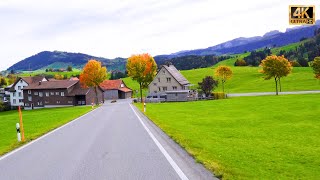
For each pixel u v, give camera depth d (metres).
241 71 157.38
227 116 30.20
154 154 11.94
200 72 163.50
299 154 11.84
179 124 23.73
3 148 15.42
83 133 19.28
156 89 94.81
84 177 8.88
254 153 12.01
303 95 60.50
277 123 23.36
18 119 40.62
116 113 37.69
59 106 97.00
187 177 8.56
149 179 8.45
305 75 126.12
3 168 10.56
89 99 95.88
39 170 9.97
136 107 51.75
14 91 112.62
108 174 9.11
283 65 74.25
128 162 10.62
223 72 101.69
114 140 15.77
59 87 96.56
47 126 26.33
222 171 9.01
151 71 81.50
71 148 13.93
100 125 23.80
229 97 74.56
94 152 12.69
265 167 9.68
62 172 9.55
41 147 14.71
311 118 25.66
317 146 13.80
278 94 73.69
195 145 13.73
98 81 80.06
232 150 12.64
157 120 26.83
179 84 93.00
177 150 12.77
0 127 29.61
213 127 21.70
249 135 17.53
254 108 38.28
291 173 8.95
